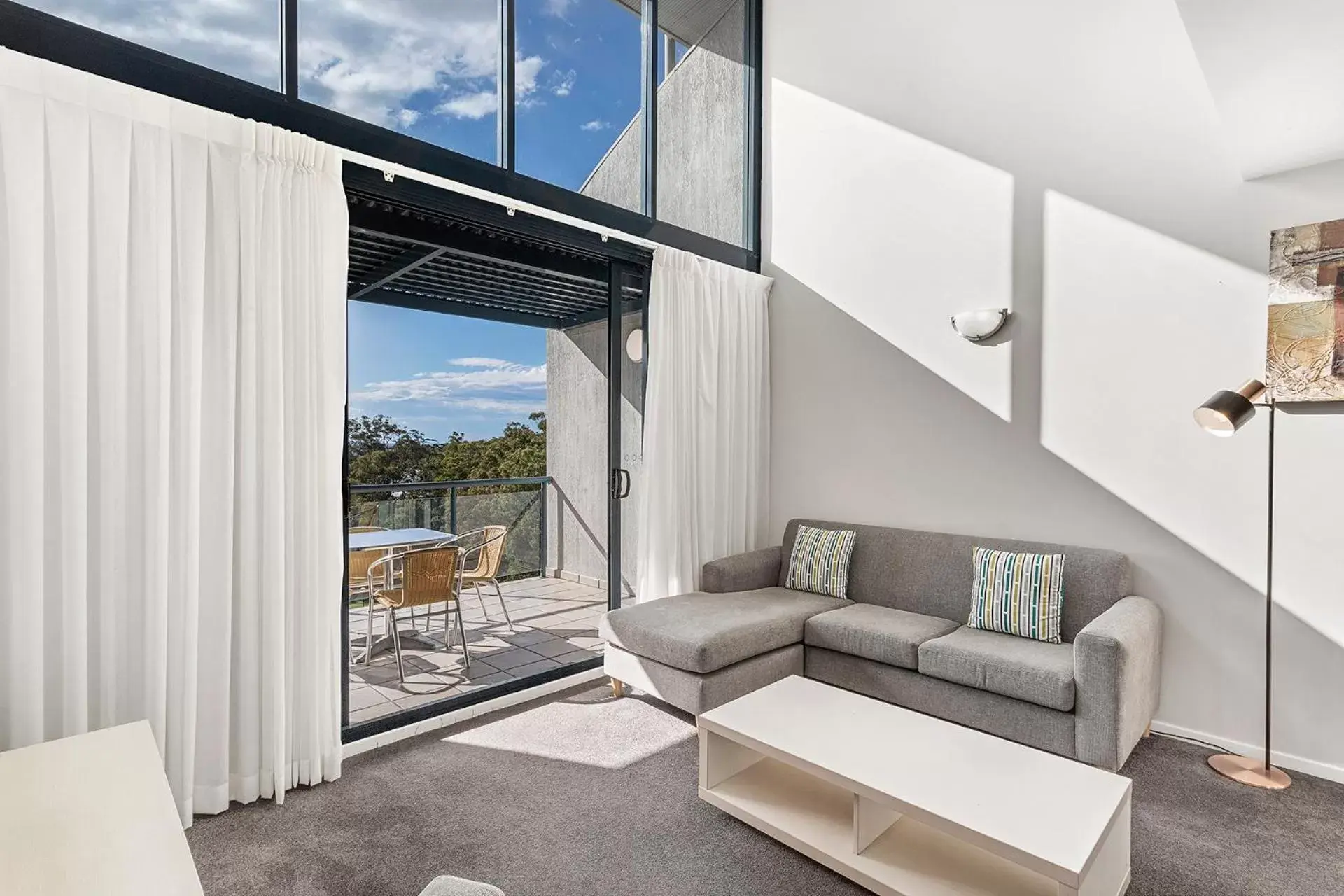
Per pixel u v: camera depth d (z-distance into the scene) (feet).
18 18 6.64
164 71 7.52
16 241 6.30
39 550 6.42
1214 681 9.45
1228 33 5.87
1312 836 7.22
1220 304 9.39
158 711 7.07
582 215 11.81
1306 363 8.70
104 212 6.80
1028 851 5.08
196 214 7.39
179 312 7.31
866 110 13.23
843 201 13.60
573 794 8.05
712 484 13.48
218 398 7.59
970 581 11.09
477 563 14.08
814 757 6.57
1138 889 6.36
